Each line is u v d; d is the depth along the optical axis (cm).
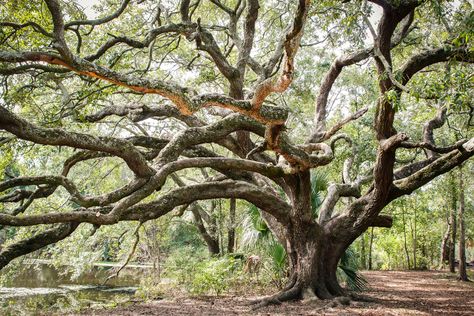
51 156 1397
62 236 812
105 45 939
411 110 1573
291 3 1445
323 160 896
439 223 2525
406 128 1623
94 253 1554
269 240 1221
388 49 887
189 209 1898
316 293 1034
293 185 1027
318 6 978
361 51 1152
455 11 787
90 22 872
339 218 1100
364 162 1778
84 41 1048
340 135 1195
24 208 923
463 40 786
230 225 1781
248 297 1138
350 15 912
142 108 1061
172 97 509
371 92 1764
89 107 1173
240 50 1199
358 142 1664
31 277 1908
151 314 898
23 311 1043
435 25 945
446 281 1642
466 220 2225
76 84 1142
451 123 1416
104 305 1055
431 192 2166
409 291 1291
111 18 898
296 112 1886
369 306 961
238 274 1345
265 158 1180
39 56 473
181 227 2145
